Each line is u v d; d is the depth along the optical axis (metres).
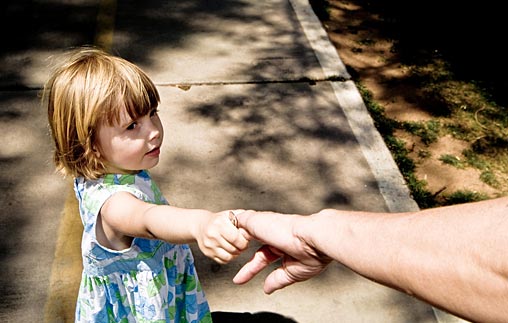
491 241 0.55
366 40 4.34
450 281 0.58
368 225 0.74
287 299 2.44
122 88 1.55
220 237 1.18
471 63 4.13
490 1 4.91
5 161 3.05
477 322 0.56
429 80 3.92
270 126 3.41
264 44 4.18
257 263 1.13
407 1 4.89
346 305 2.42
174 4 4.64
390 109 3.63
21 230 2.68
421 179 3.10
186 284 1.98
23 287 2.43
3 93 3.54
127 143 1.61
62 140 1.64
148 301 1.78
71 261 2.55
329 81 3.83
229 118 3.44
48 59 3.87
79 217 2.76
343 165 3.16
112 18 4.38
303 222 0.88
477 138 3.42
